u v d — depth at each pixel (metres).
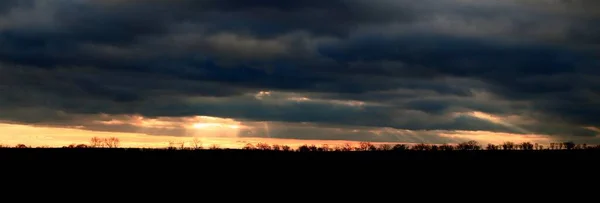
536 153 77.38
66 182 55.97
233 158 73.62
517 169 65.75
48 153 72.88
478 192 54.41
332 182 58.69
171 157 73.31
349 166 69.25
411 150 80.88
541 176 62.12
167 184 56.38
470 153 79.94
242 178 60.53
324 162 72.25
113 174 61.12
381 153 81.88
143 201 48.31
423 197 51.50
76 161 68.19
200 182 58.12
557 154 77.56
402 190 54.91
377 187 56.72
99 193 51.25
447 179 61.03
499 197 51.69
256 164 69.75
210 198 50.38
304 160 74.44
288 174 63.94
